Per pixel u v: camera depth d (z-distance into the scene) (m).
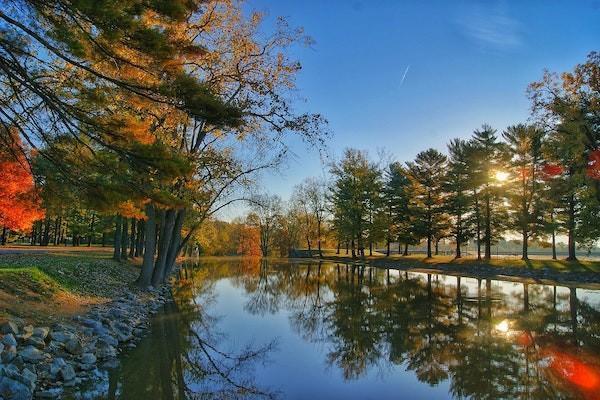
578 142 26.61
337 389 8.98
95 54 7.86
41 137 8.39
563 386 9.07
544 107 27.97
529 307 19.42
